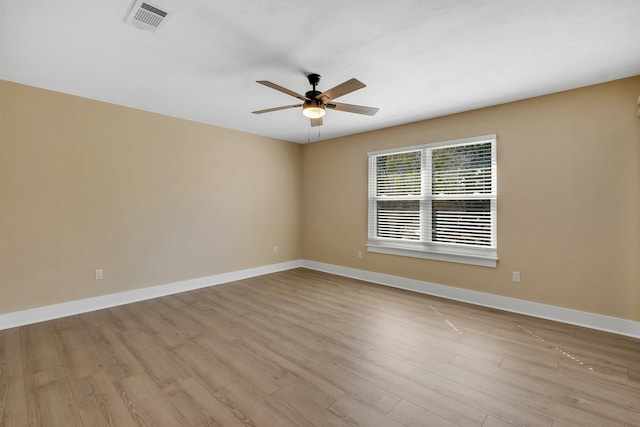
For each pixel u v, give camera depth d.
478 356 2.46
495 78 2.88
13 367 2.28
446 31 2.12
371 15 1.95
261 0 1.80
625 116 2.85
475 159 3.78
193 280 4.39
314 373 2.22
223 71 2.76
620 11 1.88
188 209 4.32
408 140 4.37
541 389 2.02
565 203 3.16
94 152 3.51
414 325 3.09
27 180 3.09
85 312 3.43
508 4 1.83
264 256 5.32
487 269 3.68
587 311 3.05
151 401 1.90
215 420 1.73
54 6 1.84
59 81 2.99
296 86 3.09
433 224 4.17
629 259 2.85
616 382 2.10
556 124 3.20
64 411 1.81
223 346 2.63
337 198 5.33
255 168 5.15
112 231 3.65
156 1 1.80
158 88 3.16
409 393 1.98
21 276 3.06
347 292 4.23
